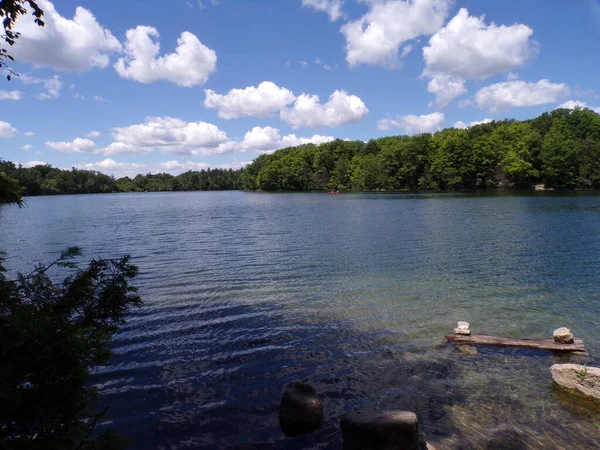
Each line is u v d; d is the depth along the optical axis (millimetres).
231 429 6469
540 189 92875
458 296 13594
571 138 98938
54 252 23969
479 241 25469
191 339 10125
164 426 6559
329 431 6359
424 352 9188
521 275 16516
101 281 4504
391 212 47719
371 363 8688
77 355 3338
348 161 137500
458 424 6492
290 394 6602
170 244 26859
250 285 15508
